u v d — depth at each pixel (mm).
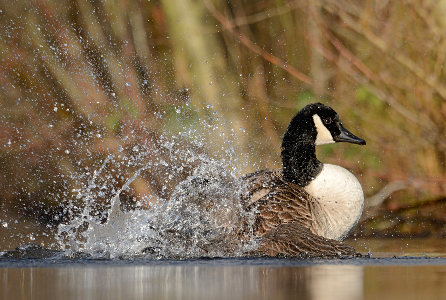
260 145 15492
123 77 16484
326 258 9094
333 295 6238
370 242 12391
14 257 9305
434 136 14562
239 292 6406
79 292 6461
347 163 15023
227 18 17047
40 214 14789
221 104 16062
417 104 14812
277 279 7191
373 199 14500
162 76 16641
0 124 16047
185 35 16688
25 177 15414
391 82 15000
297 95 15992
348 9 15555
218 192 10094
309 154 10922
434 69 14938
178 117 15812
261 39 17297
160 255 9430
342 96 15617
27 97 16422
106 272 7895
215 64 16828
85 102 16156
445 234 13562
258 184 10500
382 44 14977
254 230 9594
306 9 16234
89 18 16938
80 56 16734
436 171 14664
